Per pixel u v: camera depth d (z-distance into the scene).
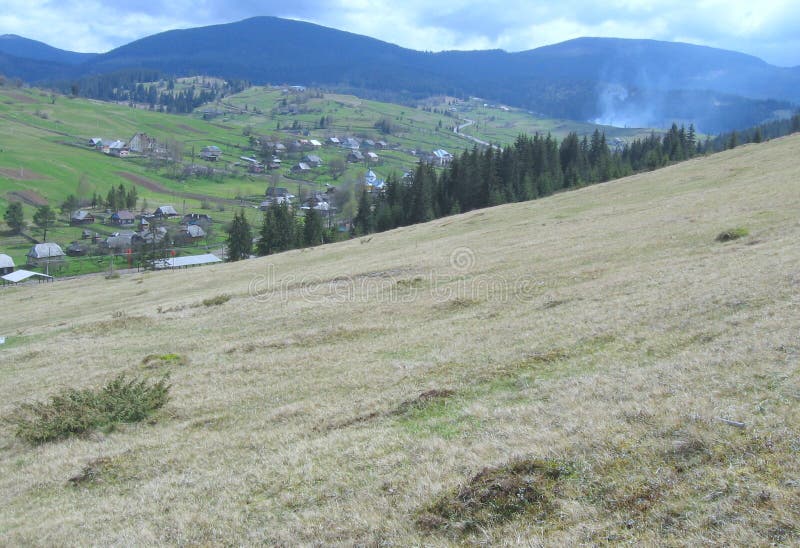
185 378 27.73
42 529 15.27
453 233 67.56
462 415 17.06
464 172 112.81
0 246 141.00
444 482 12.99
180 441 20.20
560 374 18.86
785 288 21.25
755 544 8.63
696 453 11.38
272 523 13.24
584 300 27.84
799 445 10.66
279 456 16.92
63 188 191.50
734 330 18.50
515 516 11.11
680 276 27.58
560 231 51.75
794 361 14.73
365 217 117.62
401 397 19.88
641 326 21.59
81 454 20.75
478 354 22.92
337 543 11.68
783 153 70.00
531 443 13.81
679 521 9.63
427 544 10.96
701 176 67.75
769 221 35.66
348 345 28.88
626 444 12.35
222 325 38.81
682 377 15.58
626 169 113.19
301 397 22.55
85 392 25.42
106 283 78.94
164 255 125.94
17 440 23.59
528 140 123.69
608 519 10.22
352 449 16.19
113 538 13.96
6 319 62.94
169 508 15.12
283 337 32.16
